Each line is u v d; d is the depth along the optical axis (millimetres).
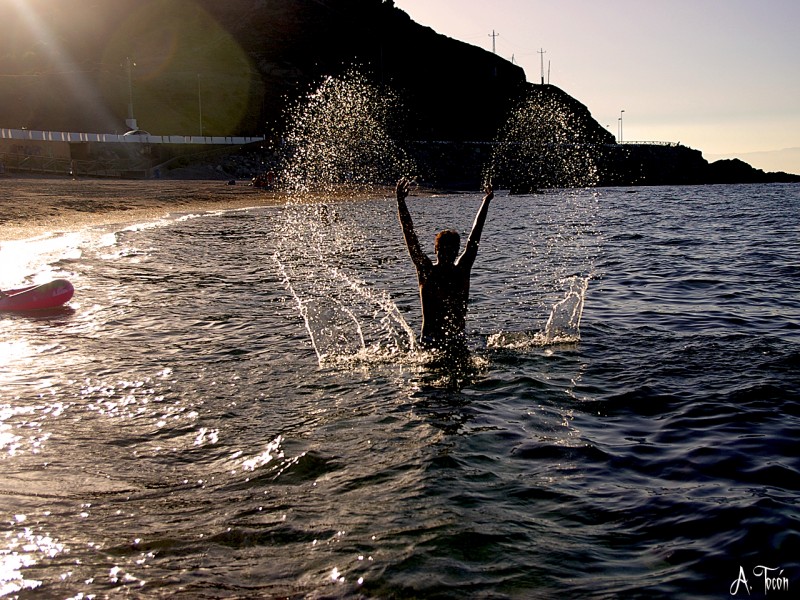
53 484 4438
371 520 3914
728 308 9820
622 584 3307
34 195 30016
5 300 9859
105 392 6316
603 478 4461
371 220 29016
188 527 3877
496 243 19562
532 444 5008
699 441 5027
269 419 5602
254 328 8820
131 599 3186
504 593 3225
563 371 6785
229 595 3223
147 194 35656
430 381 6512
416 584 3293
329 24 104375
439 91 97500
